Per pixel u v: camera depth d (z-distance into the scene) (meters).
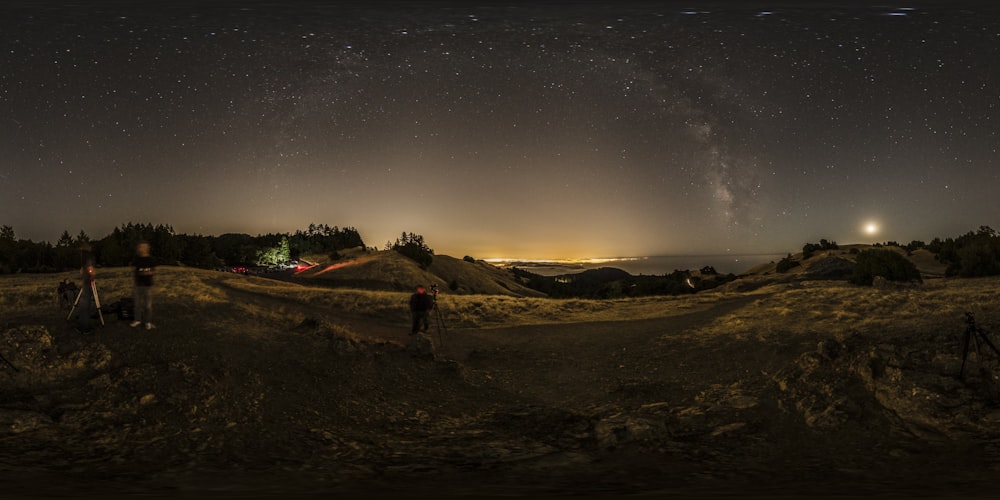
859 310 22.22
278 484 7.85
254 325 18.53
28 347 12.71
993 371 13.07
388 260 69.50
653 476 8.64
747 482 8.28
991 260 36.59
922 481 8.27
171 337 15.30
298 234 111.44
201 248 67.56
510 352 19.25
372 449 9.95
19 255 54.97
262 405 11.70
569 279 124.06
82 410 10.49
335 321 22.97
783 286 36.81
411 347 17.19
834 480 8.42
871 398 12.43
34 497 6.71
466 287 74.56
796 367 14.55
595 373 16.47
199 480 7.91
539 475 8.64
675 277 87.12
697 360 17.03
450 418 12.32
